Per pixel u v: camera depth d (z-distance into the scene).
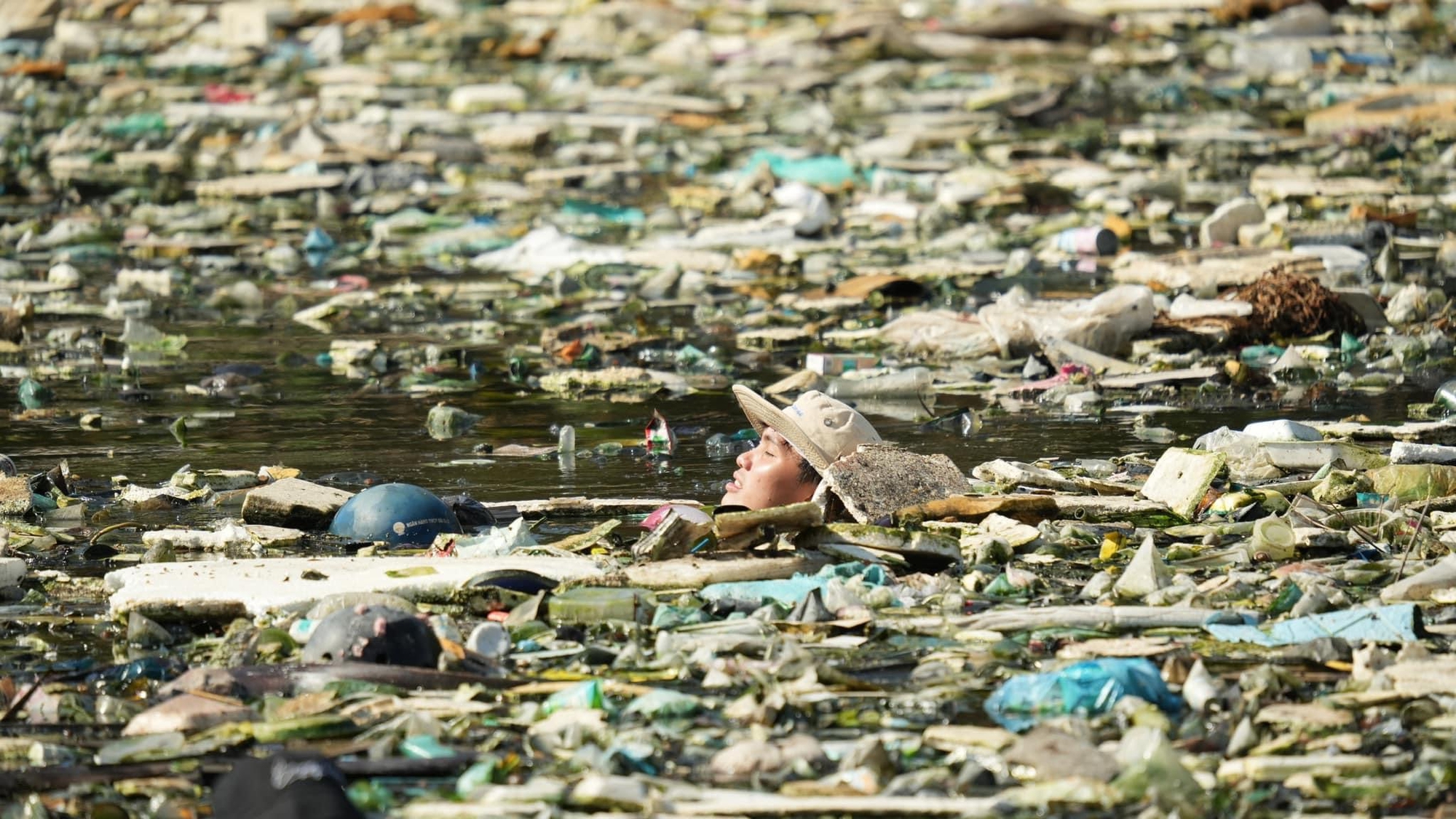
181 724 19.95
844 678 21.14
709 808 17.58
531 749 19.36
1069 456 35.28
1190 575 25.92
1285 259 56.91
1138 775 17.88
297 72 121.38
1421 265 58.16
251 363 47.62
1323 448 32.56
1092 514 29.34
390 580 25.03
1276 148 86.88
